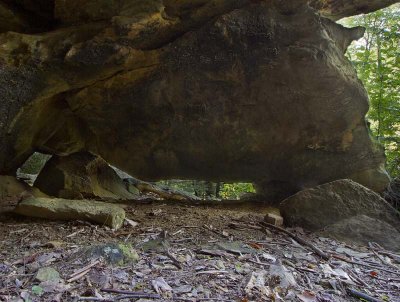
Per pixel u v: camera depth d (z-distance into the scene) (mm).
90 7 4973
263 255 3580
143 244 3699
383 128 6965
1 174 6242
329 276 3258
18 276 2779
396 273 3572
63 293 2543
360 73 7180
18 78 5004
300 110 5688
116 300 2496
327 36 5156
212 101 5750
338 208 4816
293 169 6402
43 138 6562
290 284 2961
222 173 6641
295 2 4984
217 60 5324
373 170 6258
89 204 4629
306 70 5223
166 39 5305
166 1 4961
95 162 7133
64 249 3432
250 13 5059
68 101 5969
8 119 5223
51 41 5012
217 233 4320
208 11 5129
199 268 3119
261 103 5684
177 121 5992
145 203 6398
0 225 4207
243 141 6078
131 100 5855
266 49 5168
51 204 4523
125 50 5066
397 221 4719
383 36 7145
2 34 5039
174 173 6703
